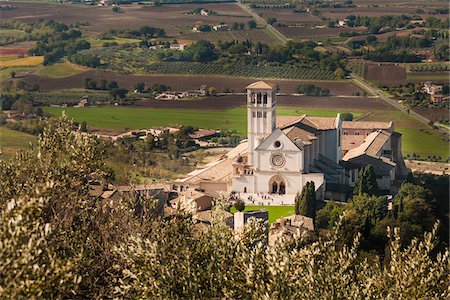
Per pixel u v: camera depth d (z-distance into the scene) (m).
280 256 102.69
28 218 96.75
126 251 104.19
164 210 130.62
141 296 99.88
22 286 90.44
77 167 132.62
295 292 99.81
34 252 92.56
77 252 108.75
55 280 94.00
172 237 108.06
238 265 103.69
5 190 126.75
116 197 133.25
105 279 110.44
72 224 118.31
